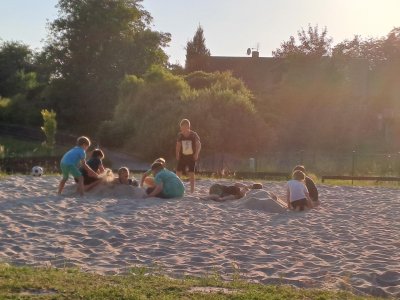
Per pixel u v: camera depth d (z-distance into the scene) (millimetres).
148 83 53156
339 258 10773
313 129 53875
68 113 67500
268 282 8992
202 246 11367
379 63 69812
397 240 12555
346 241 12336
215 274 9203
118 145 51781
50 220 13398
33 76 81438
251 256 10688
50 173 26234
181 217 14258
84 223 13180
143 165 44594
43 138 59188
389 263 10430
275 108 56281
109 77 68812
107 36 70125
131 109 52156
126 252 10773
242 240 11992
